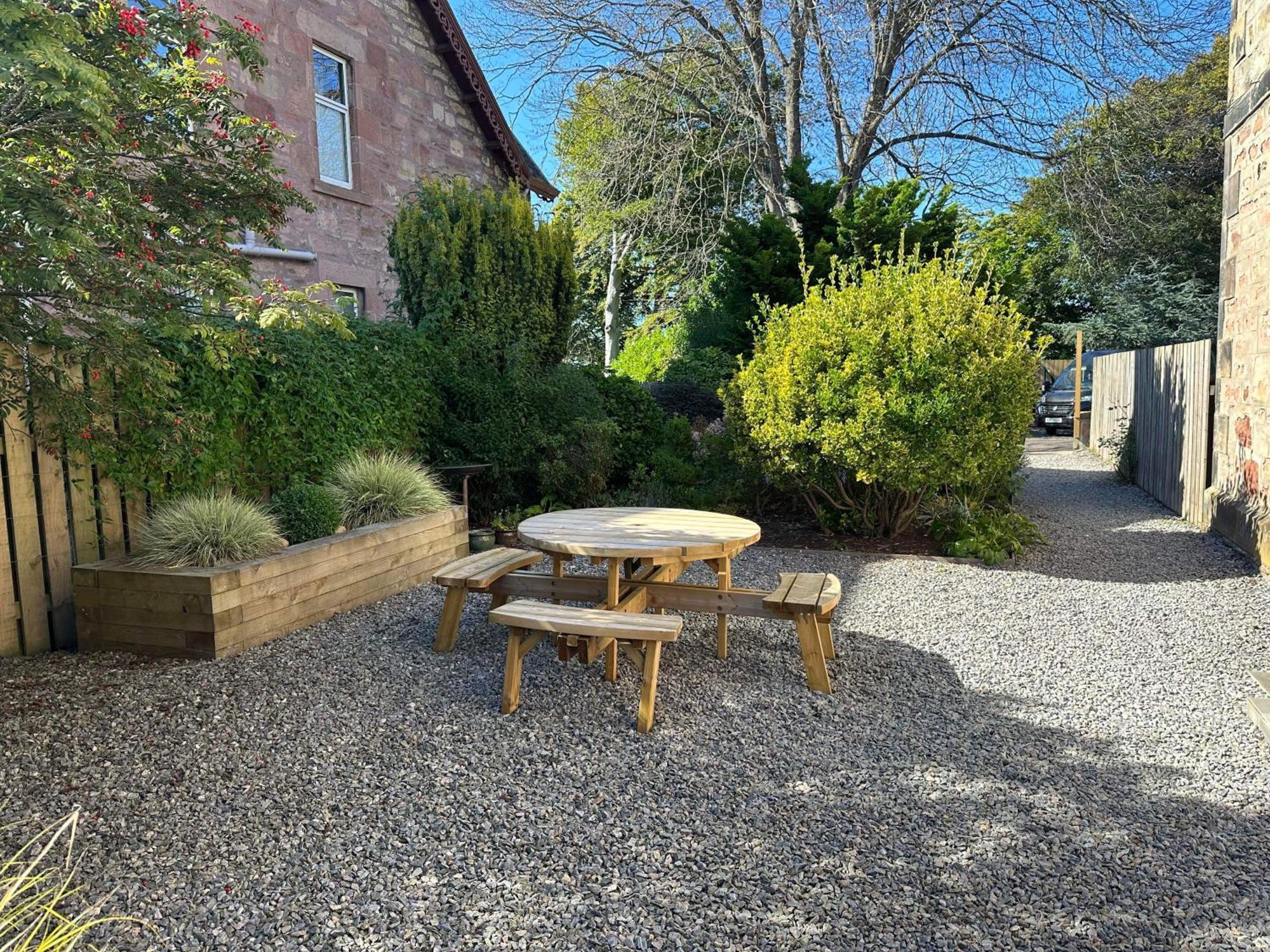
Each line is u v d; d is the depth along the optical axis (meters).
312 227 9.53
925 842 2.65
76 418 3.81
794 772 3.13
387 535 5.63
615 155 15.16
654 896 2.35
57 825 2.69
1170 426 9.20
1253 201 6.81
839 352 6.70
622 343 24.98
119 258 3.12
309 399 6.20
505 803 2.88
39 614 4.49
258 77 3.80
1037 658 4.52
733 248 12.34
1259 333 6.65
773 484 8.15
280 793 2.93
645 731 3.46
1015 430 6.73
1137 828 2.75
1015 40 14.08
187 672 4.09
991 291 10.76
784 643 4.73
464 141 12.30
